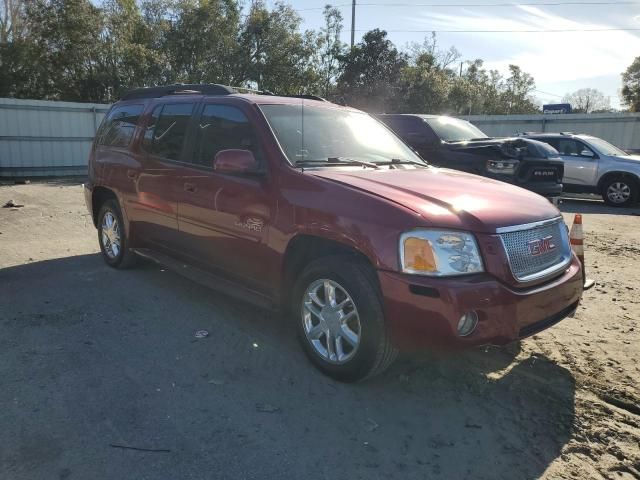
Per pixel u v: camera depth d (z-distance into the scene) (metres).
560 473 2.79
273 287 4.01
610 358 4.14
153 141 5.36
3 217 9.84
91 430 3.04
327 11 34.28
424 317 3.07
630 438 3.10
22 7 28.19
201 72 31.09
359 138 4.77
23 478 2.63
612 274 6.51
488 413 3.34
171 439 2.98
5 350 4.04
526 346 4.33
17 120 18.56
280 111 4.46
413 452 2.94
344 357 3.56
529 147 9.30
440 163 9.63
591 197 15.12
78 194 13.54
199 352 4.09
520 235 3.35
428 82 32.31
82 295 5.32
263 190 3.99
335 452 2.92
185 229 4.83
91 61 28.97
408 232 3.15
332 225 3.47
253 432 3.07
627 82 55.22
